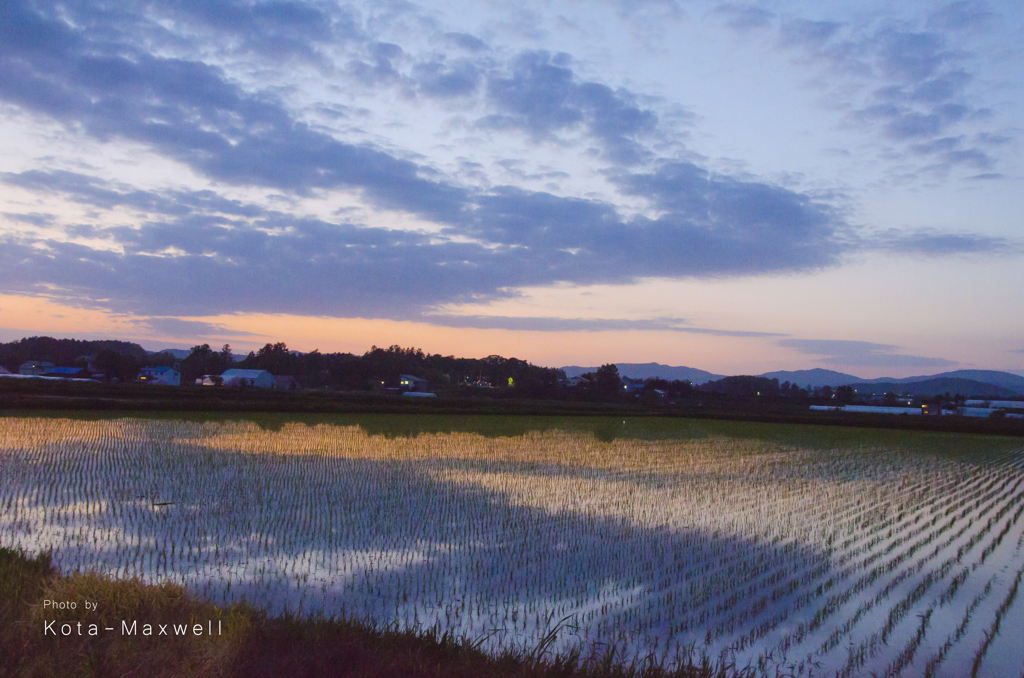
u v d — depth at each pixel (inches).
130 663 222.5
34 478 722.2
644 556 467.2
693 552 482.0
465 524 552.4
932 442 1716.3
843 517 639.1
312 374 5088.6
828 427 2262.6
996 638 330.0
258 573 402.3
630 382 6604.3
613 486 789.2
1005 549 517.0
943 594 398.9
